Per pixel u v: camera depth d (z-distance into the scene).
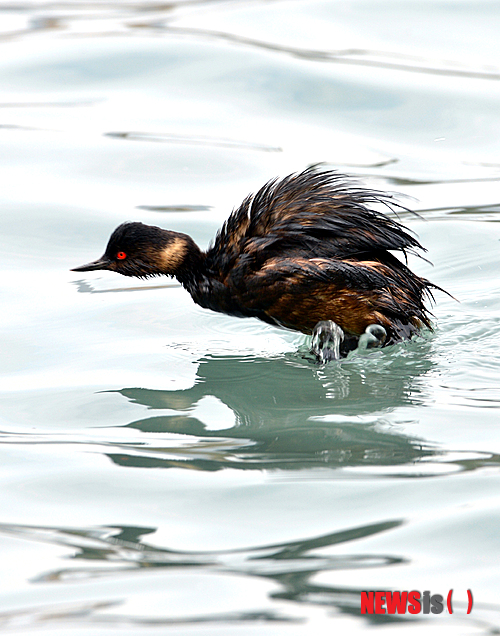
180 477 8.13
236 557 6.81
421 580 6.45
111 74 20.27
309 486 7.84
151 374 10.80
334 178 11.80
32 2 24.84
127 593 6.41
